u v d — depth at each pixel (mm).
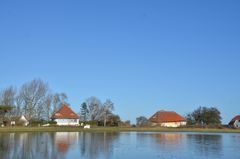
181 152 55125
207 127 174875
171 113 199875
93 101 188125
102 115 180375
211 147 64625
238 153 54656
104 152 53750
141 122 191500
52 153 51250
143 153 53062
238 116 195125
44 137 86188
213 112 197375
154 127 166000
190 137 97875
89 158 46469
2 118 146125
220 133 131625
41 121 156875
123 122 177375
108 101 182625
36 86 156250
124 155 50250
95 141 75500
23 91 154625
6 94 153000
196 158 48156
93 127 154000
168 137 96562
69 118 170250
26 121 151625
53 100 172375
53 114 170625
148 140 82188
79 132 119875
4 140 73875
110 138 87125
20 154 49156
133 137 94000
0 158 44688
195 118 199875
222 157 49625
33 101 155375
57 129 130000
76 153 51812
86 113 187750
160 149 59500
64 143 68750
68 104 181000
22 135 93438
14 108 151750
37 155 48469
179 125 186375
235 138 95000
